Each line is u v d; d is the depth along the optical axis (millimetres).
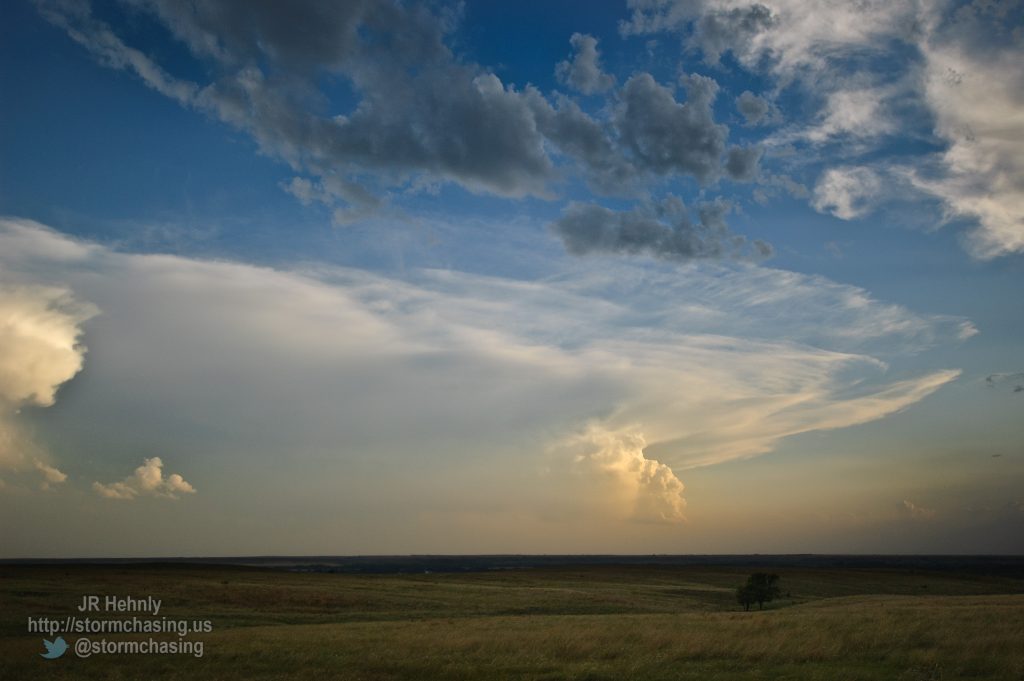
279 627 43031
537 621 45625
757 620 39156
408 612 59250
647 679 22891
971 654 24672
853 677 22109
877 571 153375
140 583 69062
